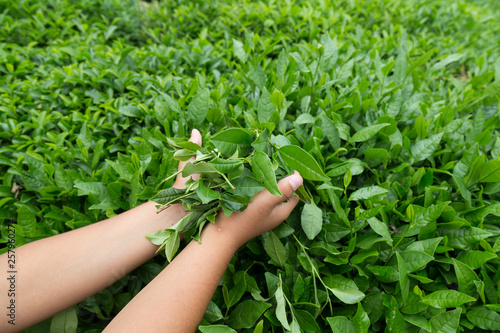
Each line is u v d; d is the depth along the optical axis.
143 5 3.27
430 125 1.38
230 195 0.86
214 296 1.06
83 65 1.91
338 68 1.62
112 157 1.49
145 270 1.10
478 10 3.15
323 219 1.14
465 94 1.58
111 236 0.98
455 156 1.36
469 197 1.14
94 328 1.06
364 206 1.19
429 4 2.77
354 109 1.36
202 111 1.26
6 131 1.54
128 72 1.78
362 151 1.27
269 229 0.95
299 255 1.05
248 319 0.97
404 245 1.08
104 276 0.95
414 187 1.25
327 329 1.03
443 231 1.12
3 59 1.93
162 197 0.90
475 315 0.99
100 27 2.62
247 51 1.68
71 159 1.42
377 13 2.63
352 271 1.11
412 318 0.96
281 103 1.17
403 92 1.56
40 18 2.48
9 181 1.41
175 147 0.97
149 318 0.75
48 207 1.29
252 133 0.94
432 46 2.36
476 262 1.02
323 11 2.53
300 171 0.81
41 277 0.90
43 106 1.77
